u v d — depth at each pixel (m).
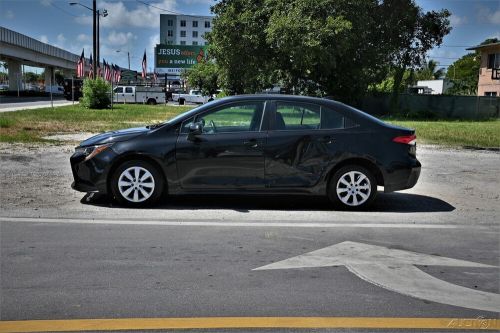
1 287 4.35
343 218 7.09
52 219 6.67
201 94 64.38
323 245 5.75
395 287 4.51
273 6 34.19
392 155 7.45
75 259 5.11
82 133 18.55
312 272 4.85
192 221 6.73
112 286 4.41
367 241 5.96
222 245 5.68
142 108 42.62
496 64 44.62
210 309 3.97
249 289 4.40
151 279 4.60
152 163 7.33
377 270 4.95
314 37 32.34
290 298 4.22
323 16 33.66
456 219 7.18
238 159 7.30
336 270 4.92
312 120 7.52
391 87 56.75
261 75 37.09
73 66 93.06
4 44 58.78
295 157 7.36
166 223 6.59
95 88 38.53
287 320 3.81
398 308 4.07
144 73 64.50
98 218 6.78
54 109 34.84
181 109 41.72
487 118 38.75
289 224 6.68
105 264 4.98
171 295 4.24
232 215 7.12
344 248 5.65
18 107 37.03
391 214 7.41
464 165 12.74
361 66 38.62
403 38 41.84
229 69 37.09
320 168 7.40
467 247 5.80
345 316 3.90
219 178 7.33
